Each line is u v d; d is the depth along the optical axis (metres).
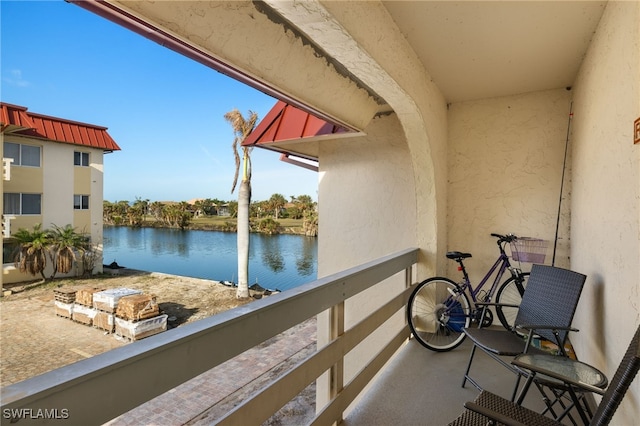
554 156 3.26
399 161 3.73
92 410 0.66
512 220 3.43
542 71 2.82
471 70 2.80
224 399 5.29
